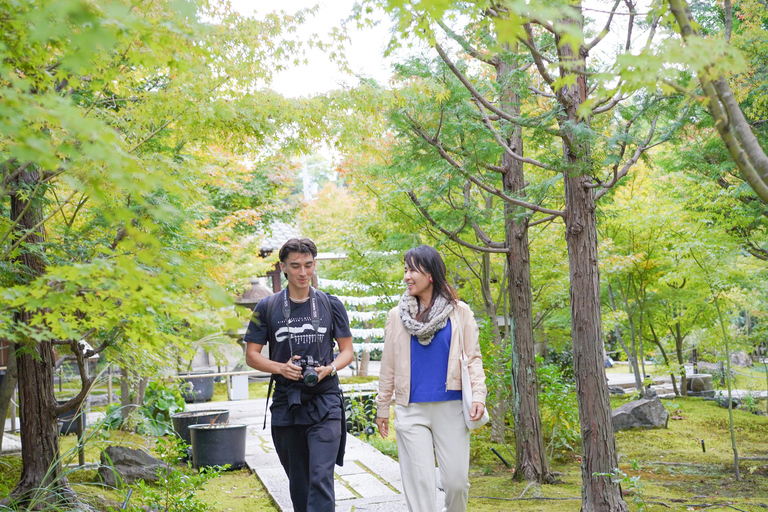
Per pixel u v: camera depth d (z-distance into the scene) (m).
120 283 1.61
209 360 13.38
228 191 8.95
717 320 11.80
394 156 5.04
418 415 3.18
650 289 12.19
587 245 4.35
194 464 6.16
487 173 5.85
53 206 3.93
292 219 12.14
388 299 8.91
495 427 7.82
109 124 3.12
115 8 1.32
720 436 9.43
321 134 4.04
